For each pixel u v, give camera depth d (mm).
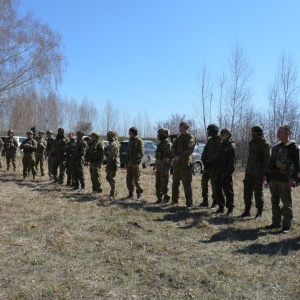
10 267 4152
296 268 4371
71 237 5316
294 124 20531
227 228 6148
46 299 3410
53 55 24531
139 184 8680
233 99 24828
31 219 6371
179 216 6973
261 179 6777
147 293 3625
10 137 14828
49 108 45375
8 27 22938
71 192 9492
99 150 9383
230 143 7184
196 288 3742
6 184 10906
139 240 5281
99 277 3943
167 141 8336
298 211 7879
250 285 3865
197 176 14750
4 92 24109
